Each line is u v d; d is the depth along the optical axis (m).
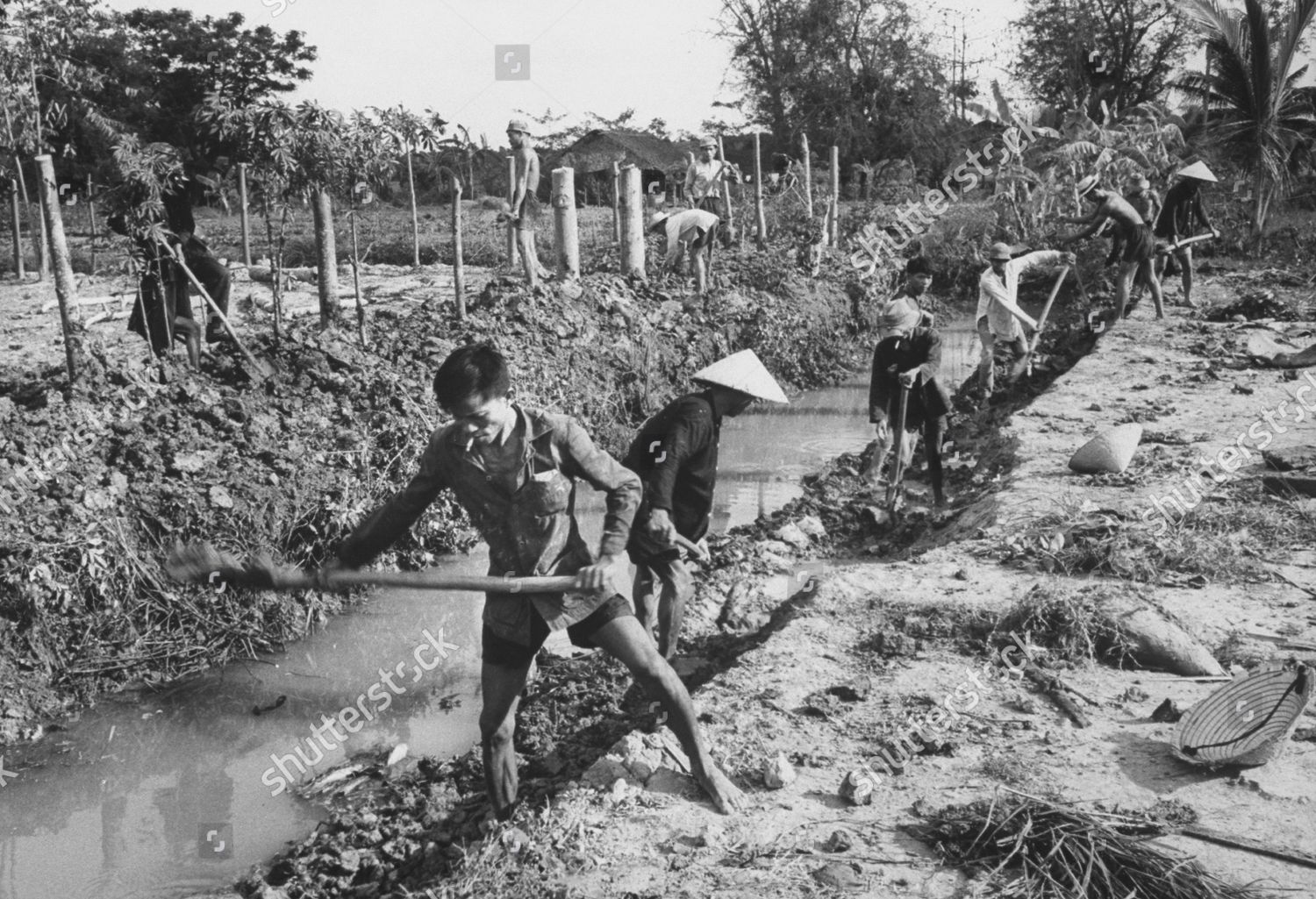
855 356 17.69
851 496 10.00
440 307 12.80
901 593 6.26
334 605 7.88
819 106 43.88
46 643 6.60
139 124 34.31
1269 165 23.20
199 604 7.20
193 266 10.02
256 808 5.46
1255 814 4.04
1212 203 27.05
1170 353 12.94
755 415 14.20
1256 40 22.78
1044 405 10.74
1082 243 21.00
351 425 8.83
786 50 43.97
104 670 6.76
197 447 8.02
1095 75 39.03
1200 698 5.00
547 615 4.01
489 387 3.86
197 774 5.83
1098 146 22.30
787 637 5.78
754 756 4.55
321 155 10.46
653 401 12.83
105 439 7.72
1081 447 8.62
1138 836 3.91
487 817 4.64
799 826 4.06
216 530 7.40
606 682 6.10
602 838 4.03
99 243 20.16
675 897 3.64
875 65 43.59
